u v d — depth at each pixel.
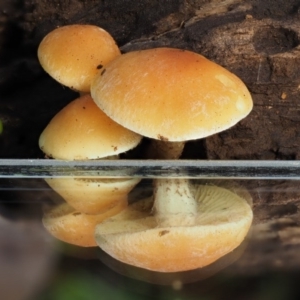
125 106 0.28
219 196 0.30
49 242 0.27
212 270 0.26
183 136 0.28
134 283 0.26
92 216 0.29
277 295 0.26
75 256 0.27
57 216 0.29
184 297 0.25
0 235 0.28
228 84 0.29
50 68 0.30
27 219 0.28
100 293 0.25
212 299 0.25
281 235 0.28
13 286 0.25
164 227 0.28
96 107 0.30
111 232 0.28
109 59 0.30
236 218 0.29
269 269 0.26
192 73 0.28
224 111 0.28
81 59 0.30
